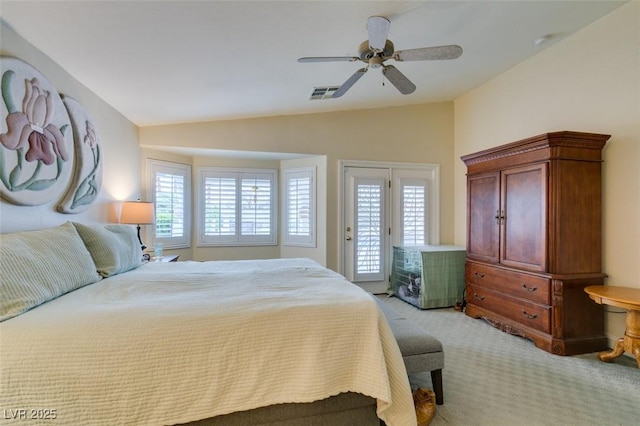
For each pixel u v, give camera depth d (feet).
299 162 15.88
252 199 16.19
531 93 11.85
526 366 8.07
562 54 10.64
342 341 4.92
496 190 10.94
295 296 5.57
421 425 5.63
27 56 6.78
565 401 6.54
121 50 7.47
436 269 13.41
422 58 7.59
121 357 4.10
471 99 15.10
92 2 5.72
